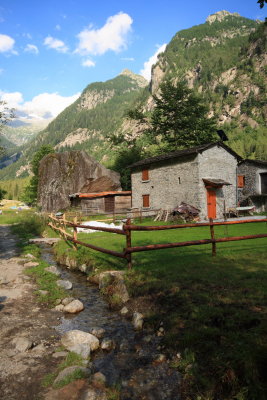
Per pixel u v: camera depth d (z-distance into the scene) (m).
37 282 7.45
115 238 13.51
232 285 5.64
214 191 23.52
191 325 4.22
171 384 3.23
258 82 196.75
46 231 19.47
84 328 4.86
